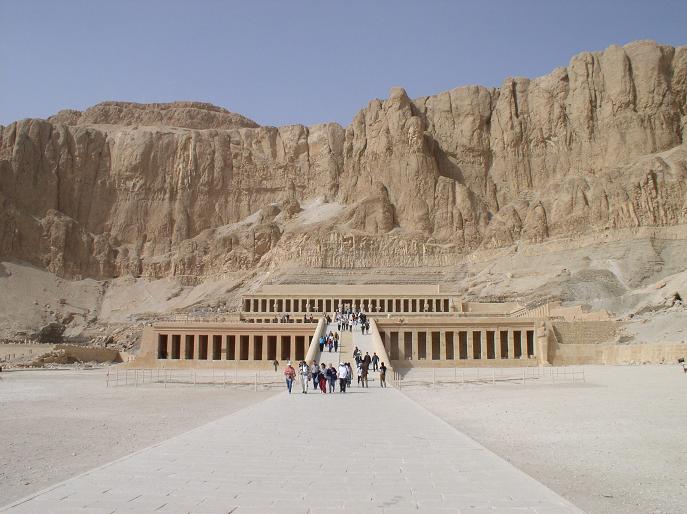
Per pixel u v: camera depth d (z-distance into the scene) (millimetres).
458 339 77625
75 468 17547
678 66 153000
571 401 34625
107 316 151750
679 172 128625
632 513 13375
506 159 163500
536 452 20031
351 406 30109
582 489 15422
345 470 14945
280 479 13992
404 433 20703
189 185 182875
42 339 133875
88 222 178000
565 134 158500
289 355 84938
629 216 125375
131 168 182250
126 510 11531
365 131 173500
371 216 150000
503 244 140000
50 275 159500
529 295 109750
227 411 32125
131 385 52688
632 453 19672
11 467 17719
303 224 159875
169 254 170875
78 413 31625
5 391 46969
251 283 147750
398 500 12336
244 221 178875
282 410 28156
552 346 74125
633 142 145750
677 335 67750
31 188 172125
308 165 189250
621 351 69500
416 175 155000
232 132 196000
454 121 173500
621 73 152375
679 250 116875
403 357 77625
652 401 33219
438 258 142750
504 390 43938
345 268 140875
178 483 13570
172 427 25938
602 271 112500
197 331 80312
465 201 150875
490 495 12758
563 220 133125
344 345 65875
